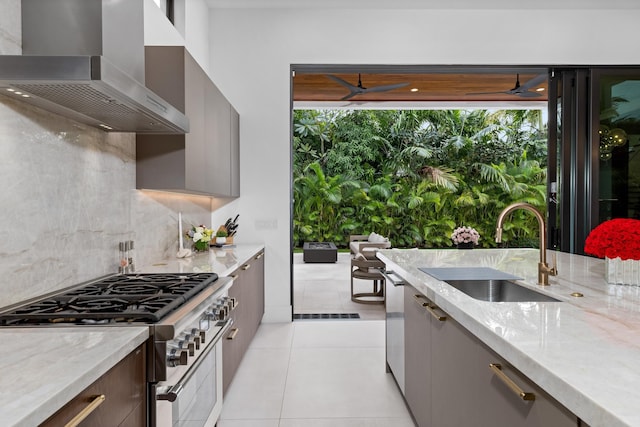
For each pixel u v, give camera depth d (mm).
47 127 1978
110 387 1213
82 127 2279
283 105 4926
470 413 1569
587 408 812
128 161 2824
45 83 1544
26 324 1495
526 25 4918
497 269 2576
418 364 2379
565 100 4996
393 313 3129
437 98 7934
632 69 4926
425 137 12852
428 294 2010
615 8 4883
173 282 2232
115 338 1331
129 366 1347
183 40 4051
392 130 12977
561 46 4914
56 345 1262
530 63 4918
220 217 4949
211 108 3559
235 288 3150
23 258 1810
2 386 949
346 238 12789
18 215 1780
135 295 1888
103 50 1880
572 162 4980
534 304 1611
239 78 4906
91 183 2365
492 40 4922
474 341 1527
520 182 12453
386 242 6855
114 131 2531
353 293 6465
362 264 5953
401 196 12602
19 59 1502
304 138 13094
